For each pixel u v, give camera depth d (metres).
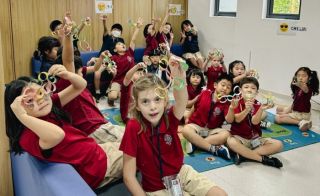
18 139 1.56
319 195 2.33
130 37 5.70
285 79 4.64
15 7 4.64
